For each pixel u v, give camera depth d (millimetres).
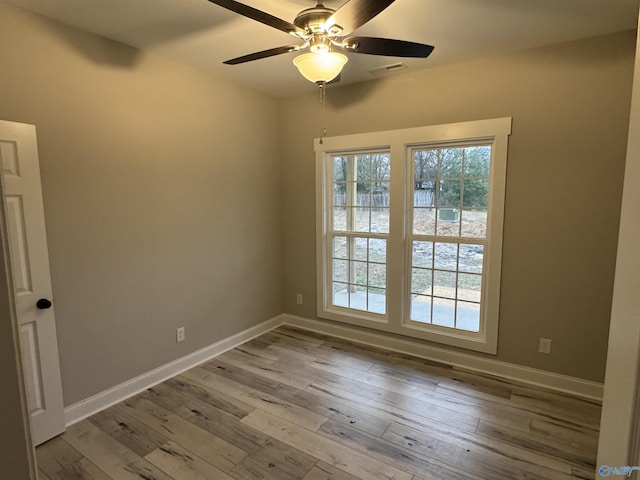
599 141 2580
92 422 2480
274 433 2357
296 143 3990
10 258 519
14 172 2105
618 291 646
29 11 2160
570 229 2730
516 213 2904
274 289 4184
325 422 2467
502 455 2146
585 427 2400
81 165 2441
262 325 4047
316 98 3787
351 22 1691
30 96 2184
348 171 3809
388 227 3598
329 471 2039
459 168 3203
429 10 2182
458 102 3047
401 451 2186
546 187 2777
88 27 2379
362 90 3494
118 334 2725
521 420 2477
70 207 2398
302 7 2131
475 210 3162
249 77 3383
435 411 2584
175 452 2193
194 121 3164
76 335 2479
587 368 2768
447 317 3377
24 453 543
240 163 3645
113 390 2709
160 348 3027
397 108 3326
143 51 2756
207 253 3377
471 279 3227
